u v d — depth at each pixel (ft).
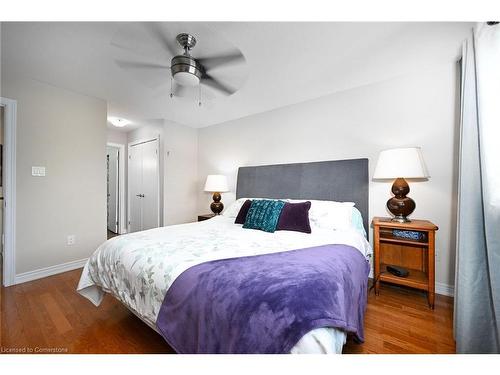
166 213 12.37
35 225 7.78
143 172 13.82
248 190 10.85
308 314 2.50
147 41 5.66
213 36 5.47
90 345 4.50
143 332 4.92
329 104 8.85
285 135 10.07
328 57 6.37
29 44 5.77
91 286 5.72
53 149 8.21
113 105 10.24
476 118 4.37
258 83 7.95
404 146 7.34
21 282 7.44
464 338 4.15
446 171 6.72
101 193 9.61
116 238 5.67
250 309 2.68
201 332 3.03
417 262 7.21
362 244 6.10
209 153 13.28
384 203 7.70
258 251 4.53
